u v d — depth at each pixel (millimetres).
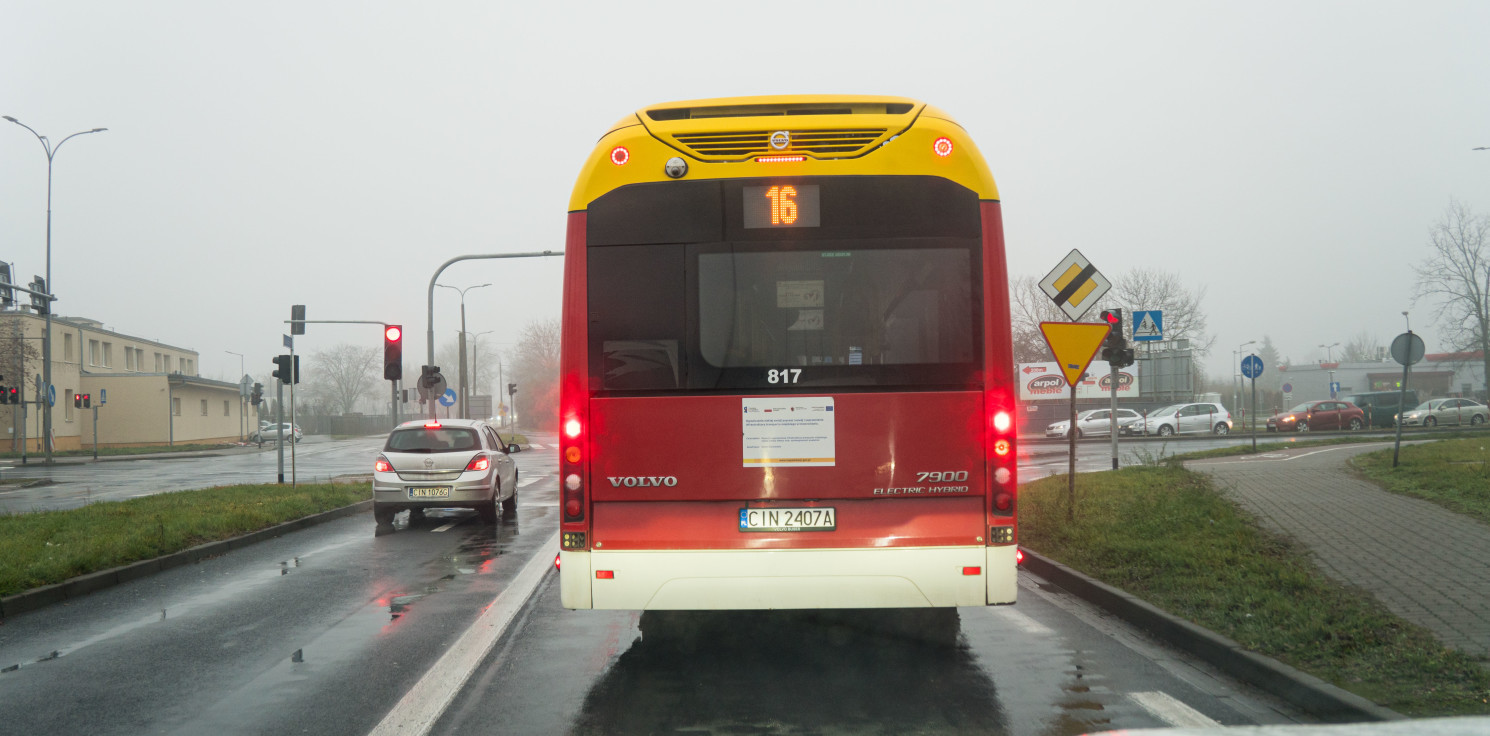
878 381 5348
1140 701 5008
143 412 61156
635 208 5430
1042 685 5336
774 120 5449
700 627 6941
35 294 34094
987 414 5352
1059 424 43312
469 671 5793
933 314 5383
